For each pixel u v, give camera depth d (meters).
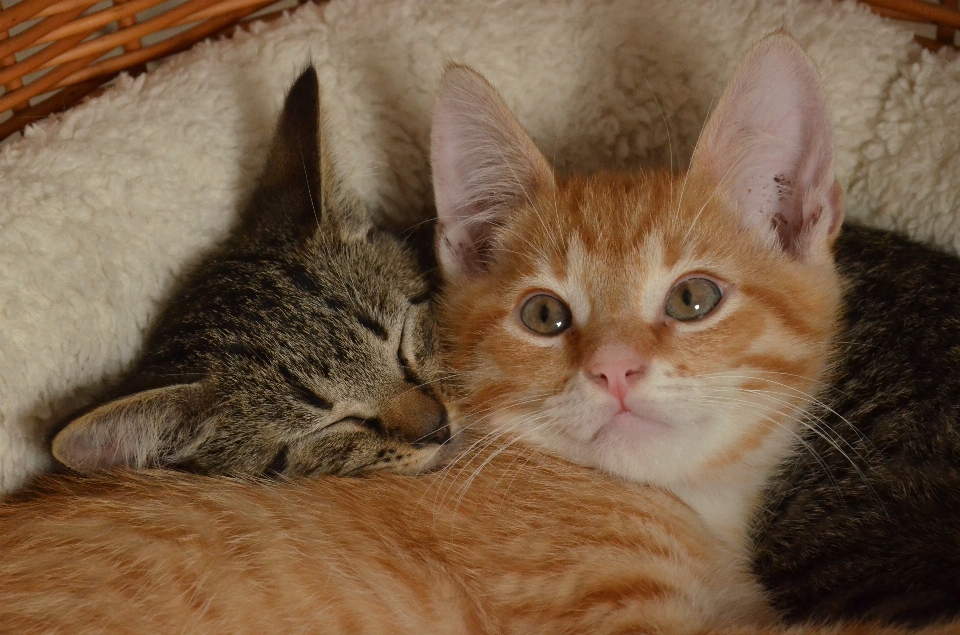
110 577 0.42
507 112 0.46
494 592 0.44
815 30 0.50
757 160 0.45
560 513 0.45
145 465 0.45
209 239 0.49
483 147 0.46
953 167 0.49
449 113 0.46
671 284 0.44
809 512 0.46
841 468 0.46
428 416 0.46
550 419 0.44
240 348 0.46
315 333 0.46
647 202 0.45
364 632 0.43
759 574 0.46
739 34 0.50
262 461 0.46
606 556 0.45
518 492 0.45
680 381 0.43
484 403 0.46
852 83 0.50
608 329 0.44
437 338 0.47
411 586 0.44
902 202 0.49
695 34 0.50
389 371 0.46
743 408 0.44
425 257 0.50
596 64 0.50
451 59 0.48
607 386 0.43
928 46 0.51
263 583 0.42
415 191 0.51
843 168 0.50
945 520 0.44
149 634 0.41
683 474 0.45
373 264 0.48
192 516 0.43
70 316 0.46
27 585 0.42
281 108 0.49
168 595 0.42
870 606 0.44
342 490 0.45
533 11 0.50
